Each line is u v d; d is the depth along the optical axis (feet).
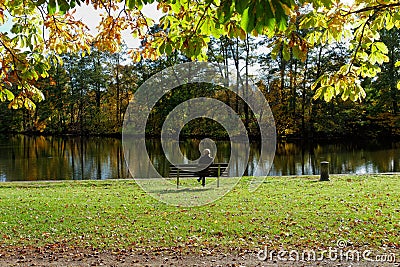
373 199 30.35
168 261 19.13
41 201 31.81
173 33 16.14
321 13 15.61
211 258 19.44
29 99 17.67
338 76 16.19
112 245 21.62
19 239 22.79
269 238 22.18
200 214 27.04
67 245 21.74
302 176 45.34
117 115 132.05
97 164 65.98
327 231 22.91
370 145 92.43
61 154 81.71
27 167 62.95
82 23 19.38
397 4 14.64
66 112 138.72
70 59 132.36
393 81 100.78
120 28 19.17
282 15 8.04
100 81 133.59
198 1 15.14
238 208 28.53
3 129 143.23
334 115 106.83
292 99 111.04
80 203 30.96
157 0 14.30
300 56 13.80
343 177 43.73
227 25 13.51
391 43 101.81
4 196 34.19
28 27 17.07
